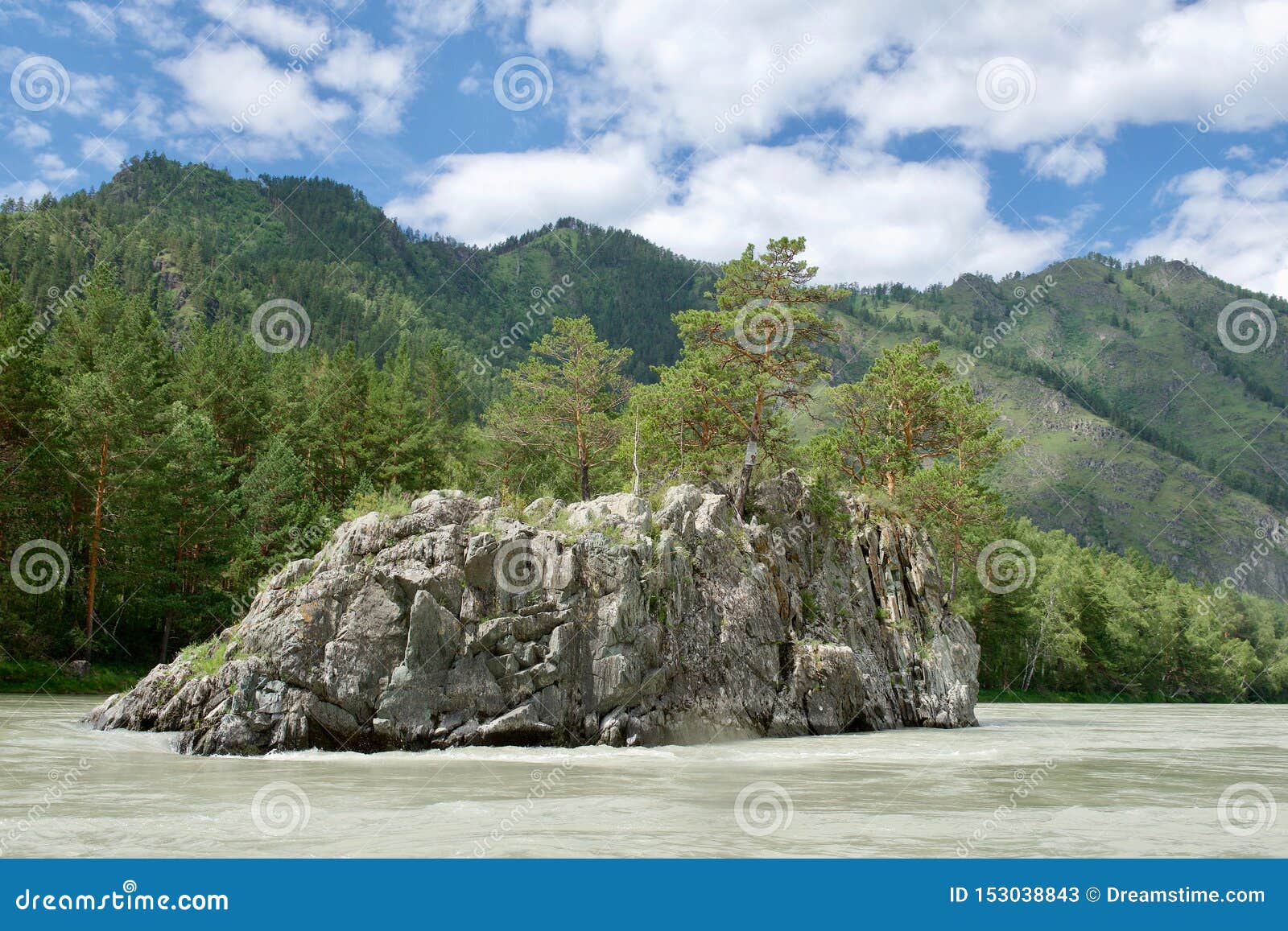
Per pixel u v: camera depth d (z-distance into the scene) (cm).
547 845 1396
